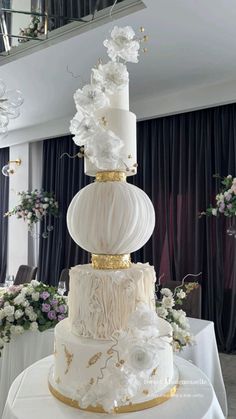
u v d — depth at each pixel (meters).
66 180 4.80
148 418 0.93
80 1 2.49
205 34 2.45
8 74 3.21
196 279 3.55
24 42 2.83
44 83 3.41
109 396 0.92
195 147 3.67
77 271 1.13
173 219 3.75
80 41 2.59
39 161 5.20
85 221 1.09
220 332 3.41
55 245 4.81
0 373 2.05
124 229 1.08
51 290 2.12
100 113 1.11
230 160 3.42
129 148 1.13
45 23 2.63
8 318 1.97
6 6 2.48
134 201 1.10
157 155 3.93
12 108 1.92
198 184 3.60
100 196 1.10
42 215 4.73
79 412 0.97
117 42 1.11
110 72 1.06
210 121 3.59
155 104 3.82
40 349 1.96
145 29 2.37
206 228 3.55
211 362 2.22
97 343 1.04
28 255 5.11
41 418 0.94
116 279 1.07
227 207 2.89
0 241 5.51
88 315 1.08
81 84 3.42
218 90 3.38
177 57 2.82
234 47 2.65
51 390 1.09
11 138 5.29
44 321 1.98
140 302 1.06
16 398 1.05
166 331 1.09
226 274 3.48
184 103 3.61
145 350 0.89
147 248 3.91
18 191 5.27
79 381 1.01
